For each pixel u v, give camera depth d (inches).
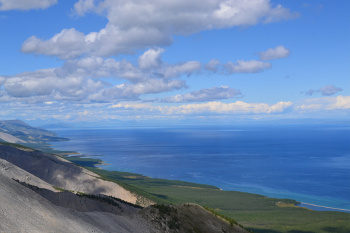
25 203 1112.8
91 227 1298.0
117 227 1471.5
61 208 1316.4
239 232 2103.8
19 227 925.2
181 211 1988.2
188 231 1774.1
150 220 1712.6
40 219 1073.5
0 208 949.2
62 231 1093.1
